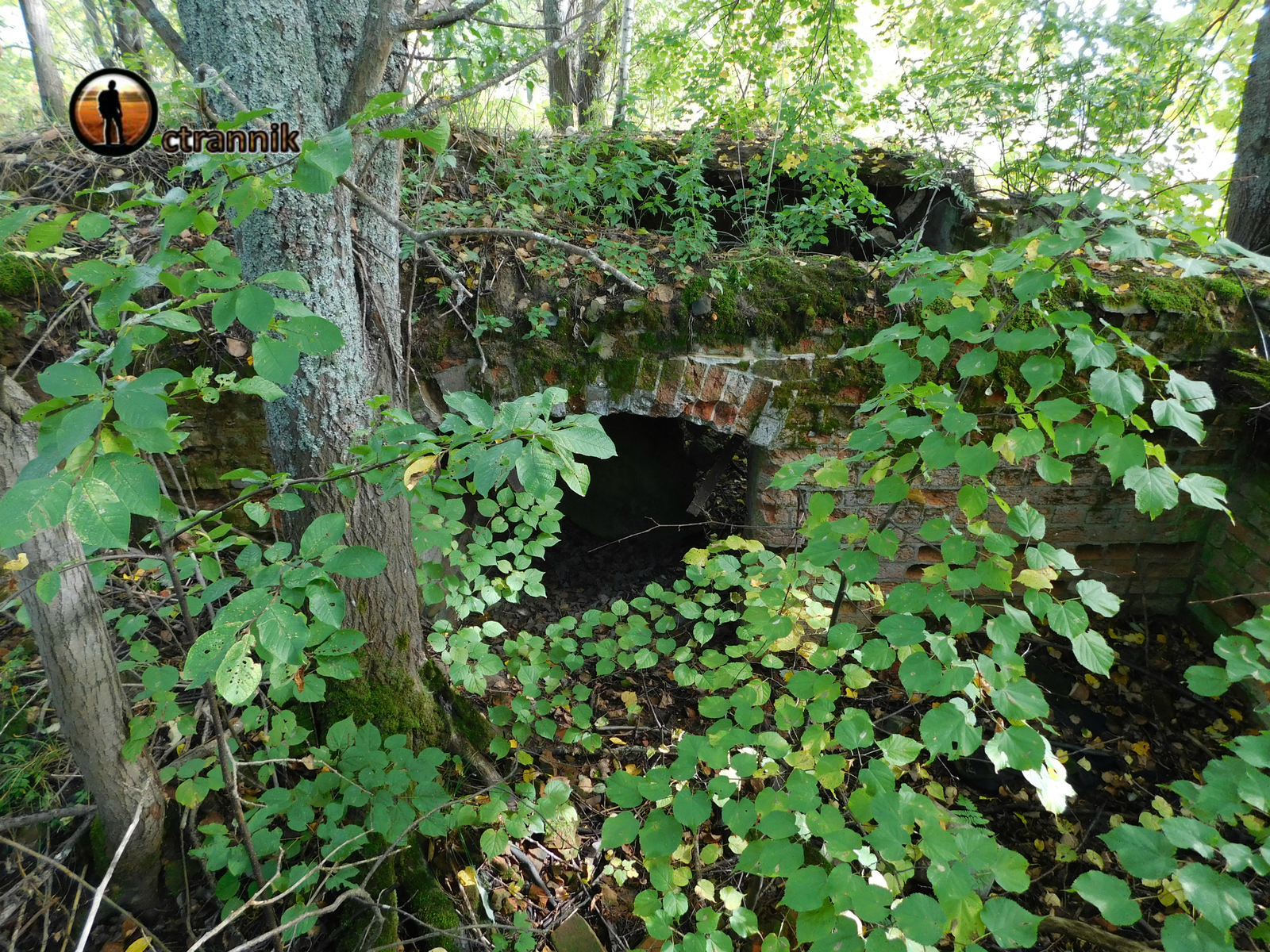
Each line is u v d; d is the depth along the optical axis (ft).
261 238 6.18
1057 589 11.95
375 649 7.82
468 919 6.91
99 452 3.00
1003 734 4.47
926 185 13.11
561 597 13.46
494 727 9.20
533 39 12.09
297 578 3.65
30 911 5.88
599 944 7.01
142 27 14.07
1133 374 4.45
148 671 5.34
